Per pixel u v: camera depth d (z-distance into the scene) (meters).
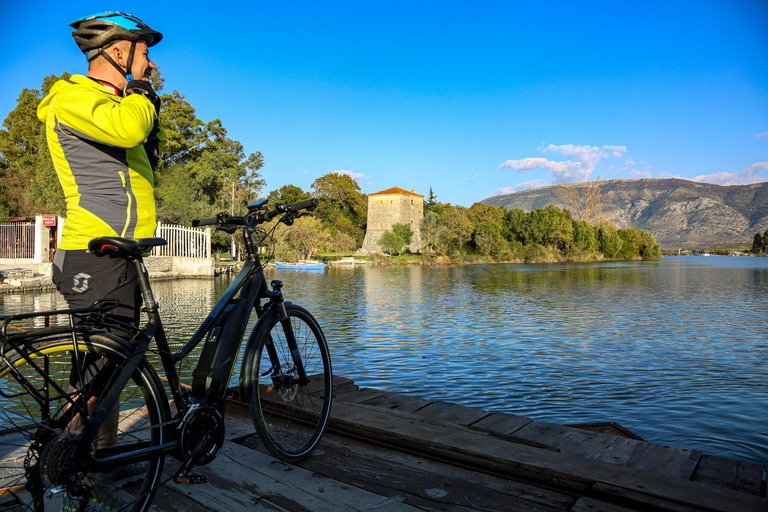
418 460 2.57
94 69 2.19
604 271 55.94
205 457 2.17
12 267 22.27
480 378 9.40
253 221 2.60
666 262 91.12
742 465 2.55
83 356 1.77
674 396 8.23
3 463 1.96
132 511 1.87
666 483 2.16
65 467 1.67
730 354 11.74
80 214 2.06
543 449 2.54
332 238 82.62
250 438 2.87
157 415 1.94
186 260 31.03
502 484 2.29
